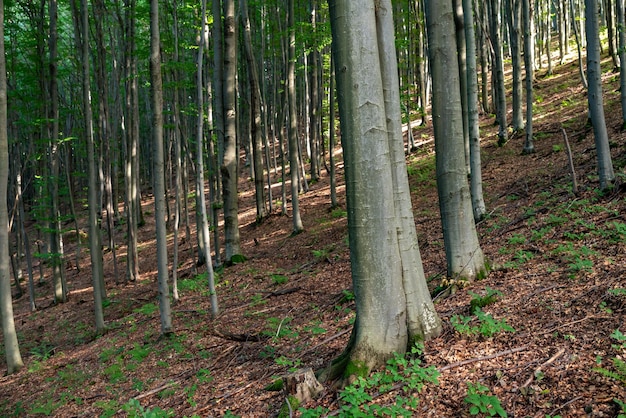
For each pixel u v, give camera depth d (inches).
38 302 719.7
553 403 145.9
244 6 671.1
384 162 177.8
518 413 145.9
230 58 553.3
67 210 1236.5
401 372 177.3
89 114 503.5
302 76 1050.7
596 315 189.8
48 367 405.1
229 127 565.0
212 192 792.3
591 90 344.2
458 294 248.8
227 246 575.5
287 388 183.5
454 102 249.9
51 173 654.5
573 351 169.9
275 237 658.2
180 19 592.1
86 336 482.3
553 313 202.8
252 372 245.1
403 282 189.6
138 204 997.2
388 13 182.2
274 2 746.2
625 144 446.6
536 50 1242.0
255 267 530.3
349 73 171.0
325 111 897.5
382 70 182.7
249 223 784.9
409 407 159.2
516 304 220.1
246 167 1179.9
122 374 319.3
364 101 171.9
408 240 190.7
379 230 181.6
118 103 930.7
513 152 621.6
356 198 180.9
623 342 164.1
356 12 168.1
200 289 507.8
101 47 670.5
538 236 313.9
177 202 490.3
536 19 1184.2
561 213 341.7
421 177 665.0
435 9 242.8
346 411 158.4
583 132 572.1
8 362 418.0
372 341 184.7
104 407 266.5
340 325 270.1
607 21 791.1
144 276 700.0
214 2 563.8
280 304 371.9
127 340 404.8
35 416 302.4
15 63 676.7
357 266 185.6
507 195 462.3
